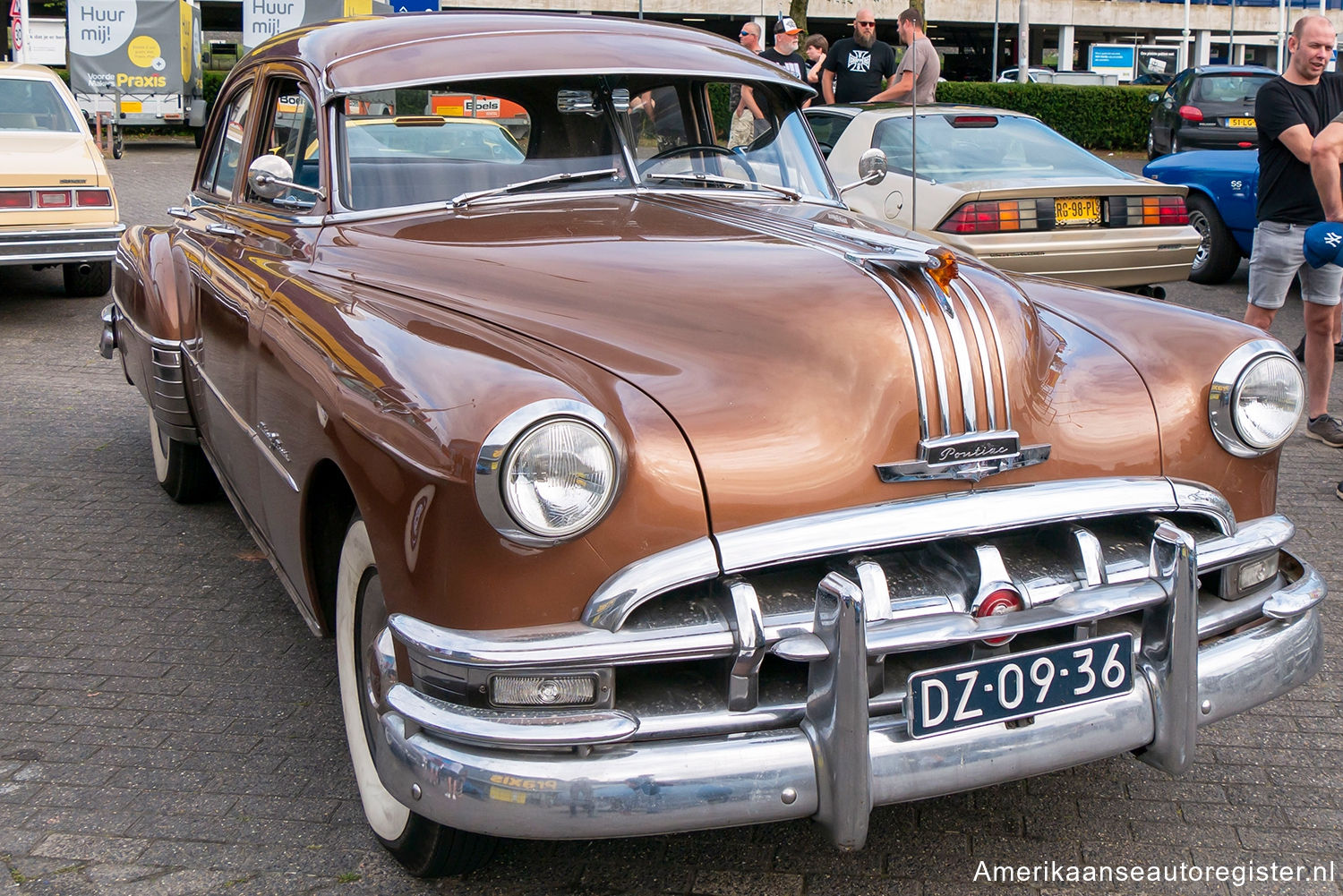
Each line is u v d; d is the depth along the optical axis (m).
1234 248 10.26
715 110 3.87
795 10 15.58
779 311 2.55
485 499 2.13
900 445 2.43
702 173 3.75
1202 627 2.64
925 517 2.37
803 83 4.06
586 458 2.15
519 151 3.55
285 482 3.01
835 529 2.31
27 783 3.06
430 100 3.49
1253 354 2.74
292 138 3.74
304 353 2.85
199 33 26.33
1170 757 2.50
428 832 2.54
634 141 3.68
